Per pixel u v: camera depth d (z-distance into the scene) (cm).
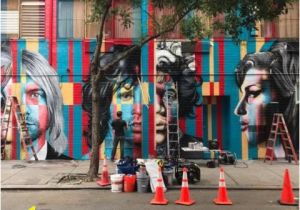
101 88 1686
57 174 1360
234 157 1582
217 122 1741
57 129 1686
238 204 988
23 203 998
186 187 992
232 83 1689
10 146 1681
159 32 1288
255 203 998
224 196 995
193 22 1325
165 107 1683
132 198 1050
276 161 1644
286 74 1688
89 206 960
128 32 1700
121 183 1137
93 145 1280
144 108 1688
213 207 955
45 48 1694
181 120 1684
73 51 1695
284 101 1688
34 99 1688
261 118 1686
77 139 1688
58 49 1694
